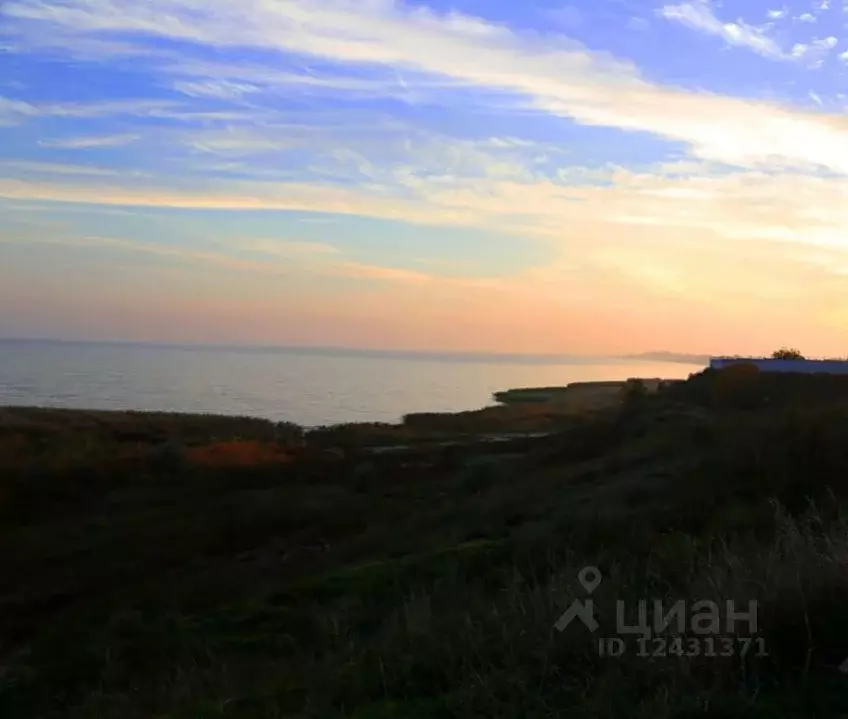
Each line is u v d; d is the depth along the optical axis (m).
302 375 162.62
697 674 4.57
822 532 6.52
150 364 180.12
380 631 7.46
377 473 30.36
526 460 27.81
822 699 4.15
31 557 18.69
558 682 4.80
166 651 9.30
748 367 39.78
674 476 13.57
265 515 22.17
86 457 29.09
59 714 7.50
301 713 5.10
